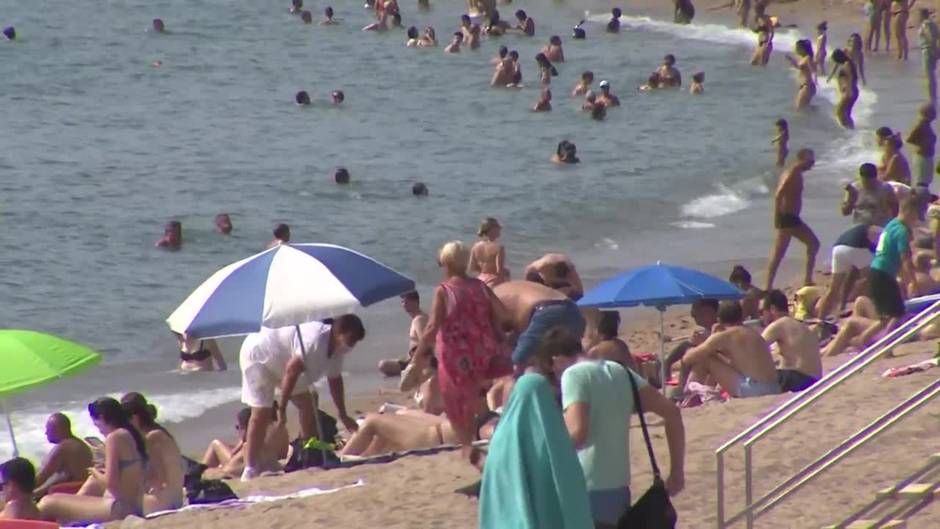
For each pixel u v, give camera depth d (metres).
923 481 36.34
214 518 41.25
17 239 109.19
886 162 82.50
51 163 137.00
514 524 27.66
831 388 32.88
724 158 132.50
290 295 46.62
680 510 37.81
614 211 116.50
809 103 150.25
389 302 92.56
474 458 41.31
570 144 133.88
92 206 120.12
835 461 32.62
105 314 92.25
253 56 198.62
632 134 145.38
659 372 61.47
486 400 51.69
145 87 179.75
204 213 118.06
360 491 42.81
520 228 112.56
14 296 95.62
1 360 45.53
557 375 30.19
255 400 50.91
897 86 156.00
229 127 155.88
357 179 129.62
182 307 47.31
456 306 41.50
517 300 46.25
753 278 92.44
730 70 175.00
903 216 59.59
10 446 67.81
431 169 133.00
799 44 150.00
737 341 53.38
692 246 104.50
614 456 28.94
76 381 78.31
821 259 95.88
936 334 58.69
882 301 59.16
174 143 147.62
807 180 118.94
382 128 153.75
